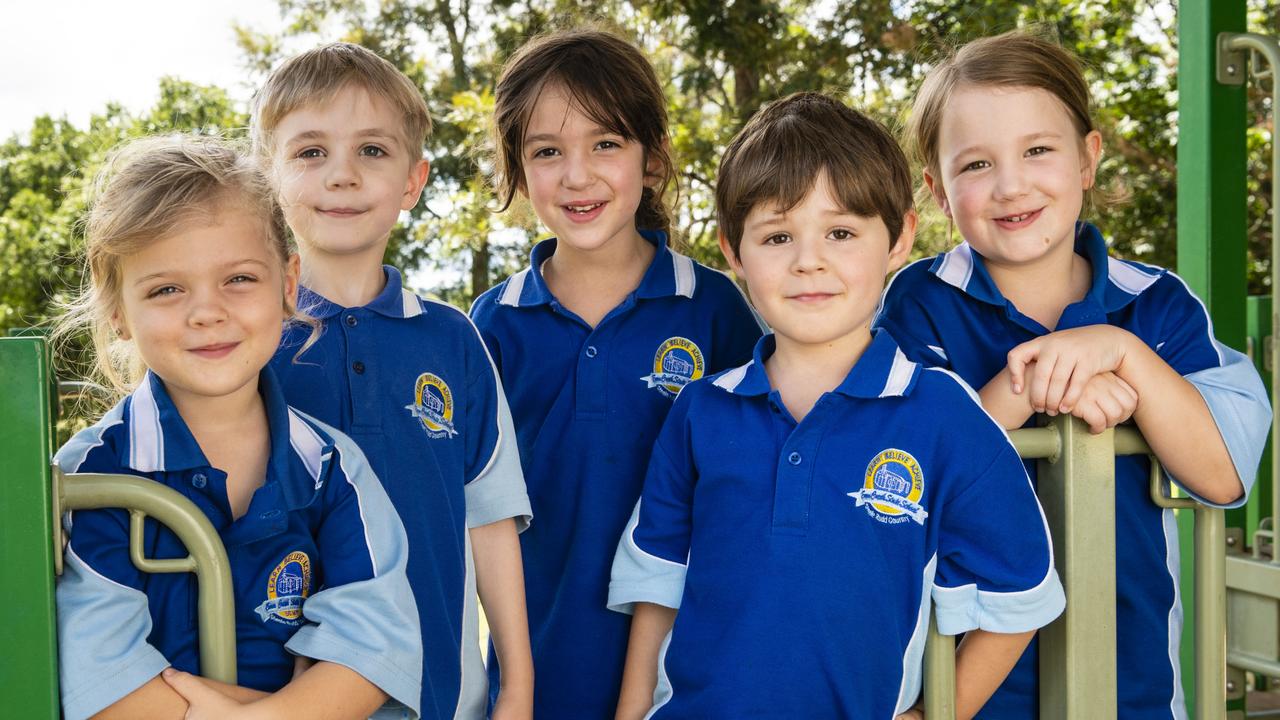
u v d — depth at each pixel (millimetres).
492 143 2396
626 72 2184
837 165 1716
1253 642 2689
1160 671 1885
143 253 1466
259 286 1530
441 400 1960
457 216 12406
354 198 1944
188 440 1483
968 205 1962
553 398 2197
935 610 1639
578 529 2158
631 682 1827
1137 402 1725
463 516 1958
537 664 2189
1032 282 1997
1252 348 3160
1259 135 11742
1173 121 12703
